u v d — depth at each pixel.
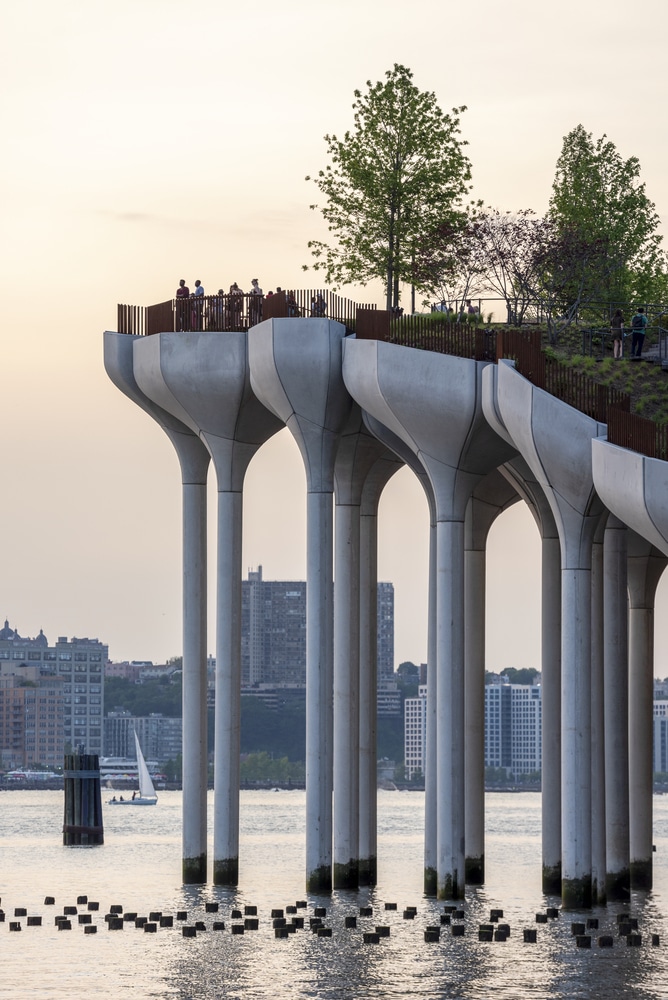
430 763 61.38
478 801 66.06
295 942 49.69
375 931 51.00
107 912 57.66
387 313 56.38
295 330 56.78
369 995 42.25
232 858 61.72
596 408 51.47
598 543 57.28
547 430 50.44
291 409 57.59
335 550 62.19
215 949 48.75
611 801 61.72
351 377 56.34
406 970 45.22
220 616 60.56
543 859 62.66
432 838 60.91
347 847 60.19
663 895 65.25
